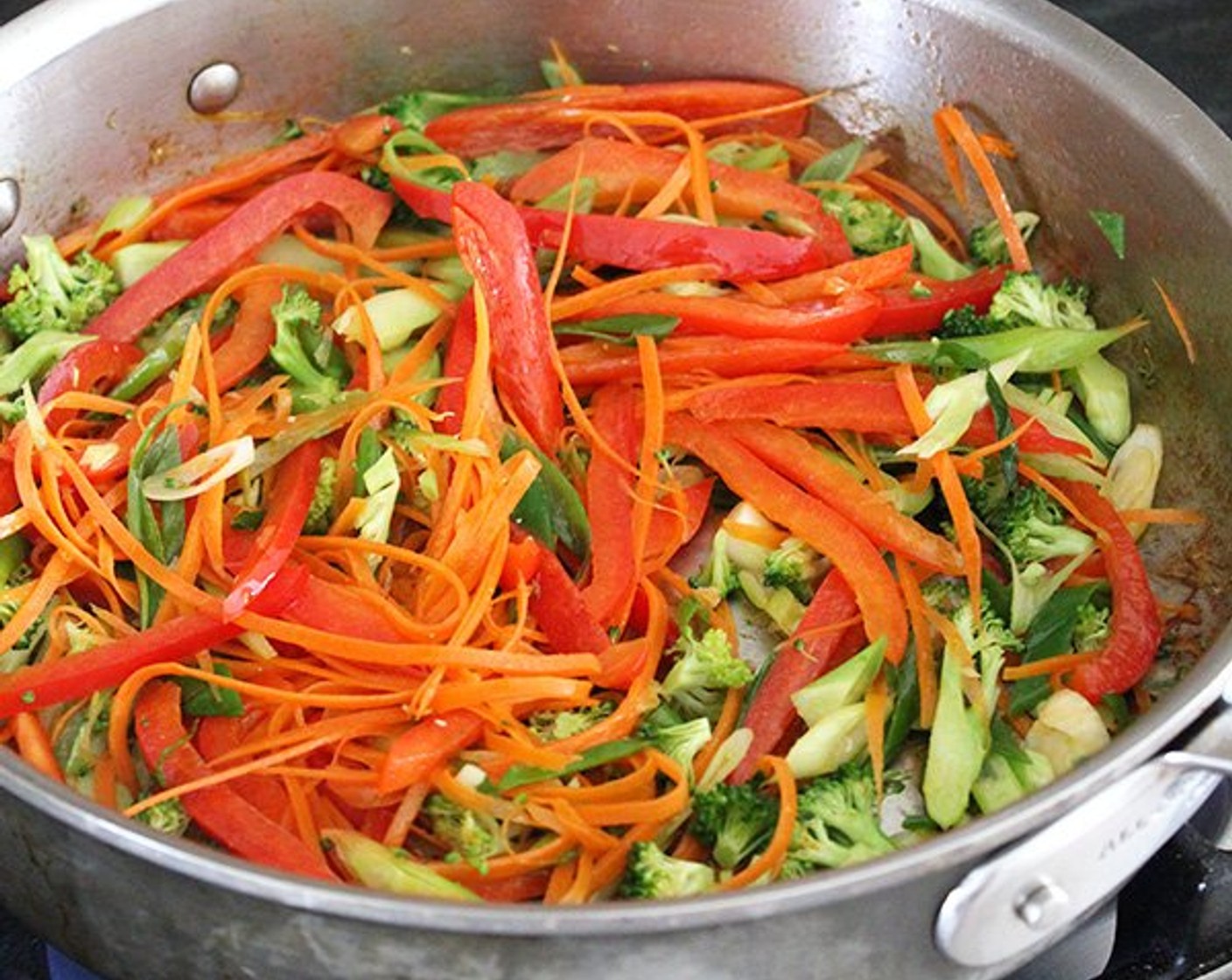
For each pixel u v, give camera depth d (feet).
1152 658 1.87
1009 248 2.14
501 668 1.73
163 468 1.84
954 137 2.17
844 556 1.88
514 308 1.96
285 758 1.71
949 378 2.02
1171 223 2.03
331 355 2.03
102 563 1.82
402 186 2.14
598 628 1.81
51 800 1.53
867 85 2.24
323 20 2.19
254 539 1.86
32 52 2.05
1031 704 1.85
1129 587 1.90
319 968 1.56
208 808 1.70
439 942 1.51
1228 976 1.86
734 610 1.94
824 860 1.73
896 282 2.11
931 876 1.54
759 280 2.08
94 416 1.99
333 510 1.90
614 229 2.07
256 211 2.10
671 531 1.91
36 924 1.72
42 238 2.08
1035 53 2.09
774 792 1.78
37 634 1.85
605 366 2.00
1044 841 1.56
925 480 1.95
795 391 1.97
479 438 1.86
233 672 1.80
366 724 1.74
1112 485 2.03
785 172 2.24
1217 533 1.98
